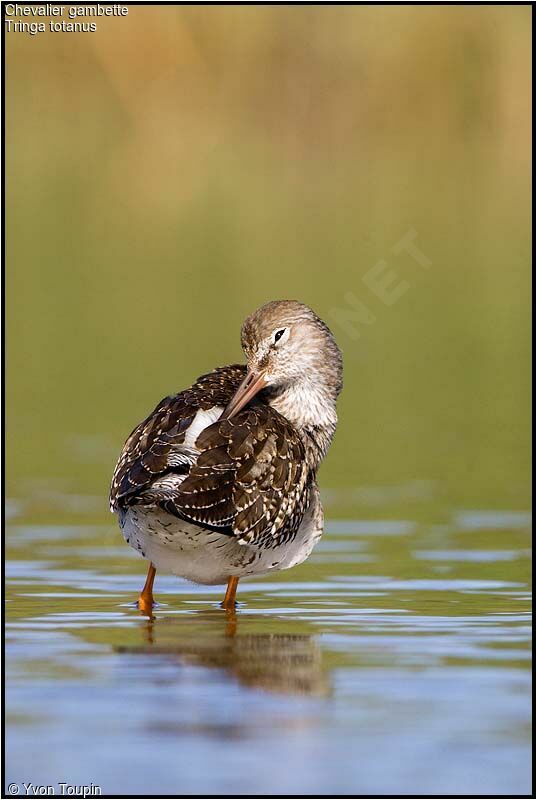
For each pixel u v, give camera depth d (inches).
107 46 1248.8
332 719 307.7
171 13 1237.7
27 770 279.1
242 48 1247.5
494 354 878.4
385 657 358.9
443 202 1207.6
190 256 1086.4
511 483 626.5
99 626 397.7
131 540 427.8
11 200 1223.5
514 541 525.7
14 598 439.2
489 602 431.8
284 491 435.2
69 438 699.4
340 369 498.0
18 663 352.8
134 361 828.0
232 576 434.3
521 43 1244.5
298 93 1255.5
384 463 666.8
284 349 482.9
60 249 1114.7
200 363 818.8
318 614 415.5
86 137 1268.5
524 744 294.5
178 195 1251.2
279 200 1226.6
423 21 1243.8
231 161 1248.2
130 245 1125.7
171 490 398.0
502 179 1250.0
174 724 304.8
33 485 620.7
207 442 421.7
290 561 452.1
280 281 979.9
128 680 336.8
